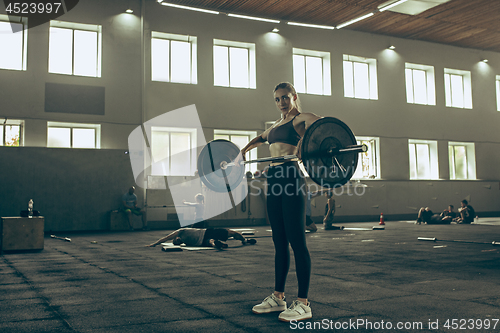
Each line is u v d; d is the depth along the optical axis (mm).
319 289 3426
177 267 4734
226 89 14438
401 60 17234
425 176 17562
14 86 12008
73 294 3289
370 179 16188
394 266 4699
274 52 15172
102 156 12680
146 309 2799
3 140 12188
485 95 18812
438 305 2859
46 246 7531
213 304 2938
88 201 12453
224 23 14531
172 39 14055
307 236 9094
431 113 17578
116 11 13219
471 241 7469
